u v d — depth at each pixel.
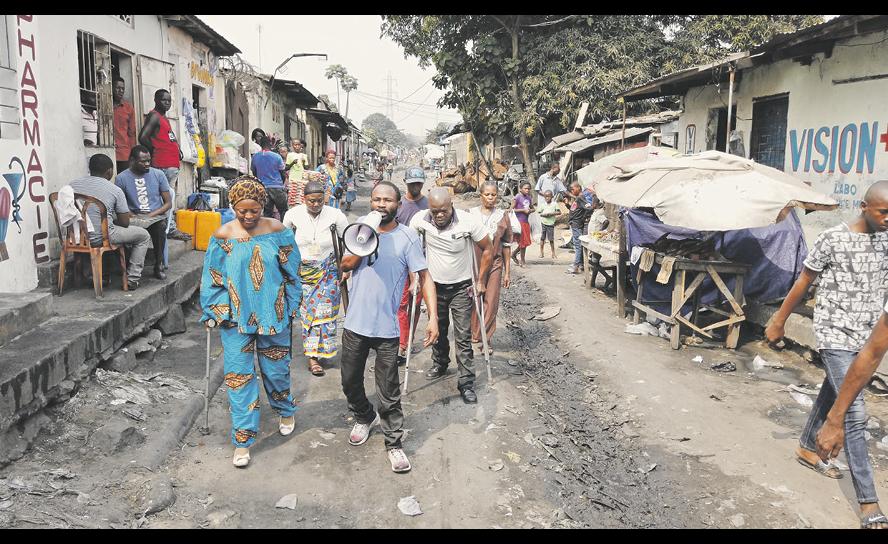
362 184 44.25
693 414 5.48
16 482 3.90
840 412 3.61
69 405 4.84
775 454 4.76
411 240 4.57
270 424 5.22
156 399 5.30
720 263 7.07
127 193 7.33
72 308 5.97
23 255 6.17
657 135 18.42
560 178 19.97
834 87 8.45
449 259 5.61
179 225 9.71
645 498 4.27
